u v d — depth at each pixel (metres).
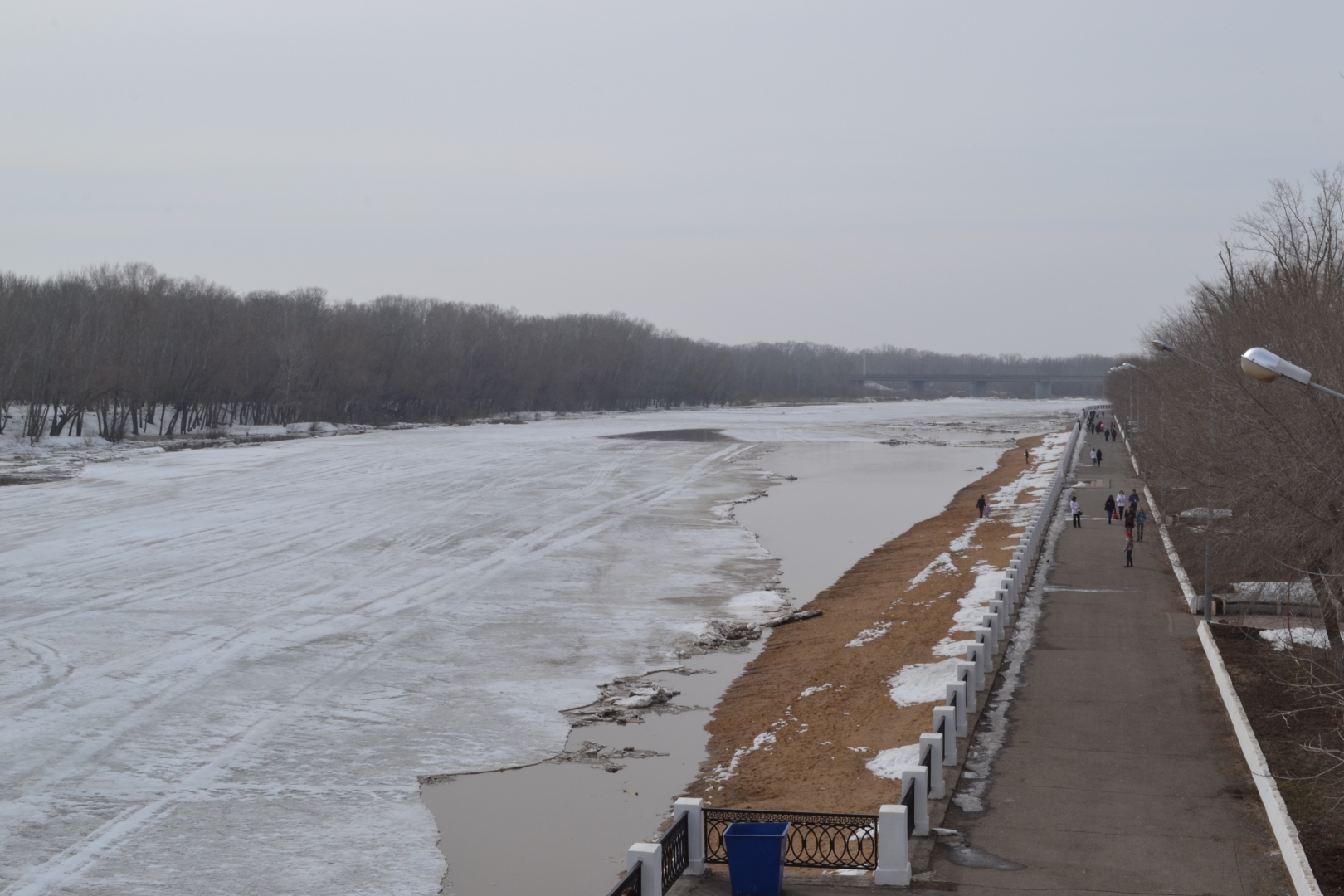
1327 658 30.75
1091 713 27.11
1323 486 26.59
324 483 89.88
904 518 73.94
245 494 82.12
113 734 29.94
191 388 144.38
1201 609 37.97
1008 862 18.41
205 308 154.38
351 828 24.59
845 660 36.31
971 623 38.62
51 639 39.44
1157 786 22.12
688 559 57.31
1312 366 28.56
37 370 122.00
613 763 28.77
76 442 122.19
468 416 199.88
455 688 34.94
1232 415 32.06
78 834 23.88
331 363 171.00
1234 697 26.52
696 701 34.09
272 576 51.34
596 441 144.00
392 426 172.00
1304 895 16.45
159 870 22.28
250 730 30.61
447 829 24.70
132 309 137.88
